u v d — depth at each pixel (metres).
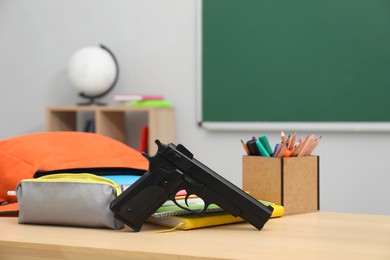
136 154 2.21
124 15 4.01
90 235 1.35
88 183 1.41
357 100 3.47
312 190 1.68
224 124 3.77
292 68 3.61
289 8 3.61
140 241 1.28
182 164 1.38
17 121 4.31
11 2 4.29
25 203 1.46
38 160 1.94
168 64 3.91
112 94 4.05
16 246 1.29
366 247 1.22
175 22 3.89
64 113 4.01
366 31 3.44
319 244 1.25
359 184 3.49
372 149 3.46
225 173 3.79
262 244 1.25
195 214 1.46
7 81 4.32
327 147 3.55
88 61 3.80
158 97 3.79
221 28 3.76
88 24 4.10
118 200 1.38
